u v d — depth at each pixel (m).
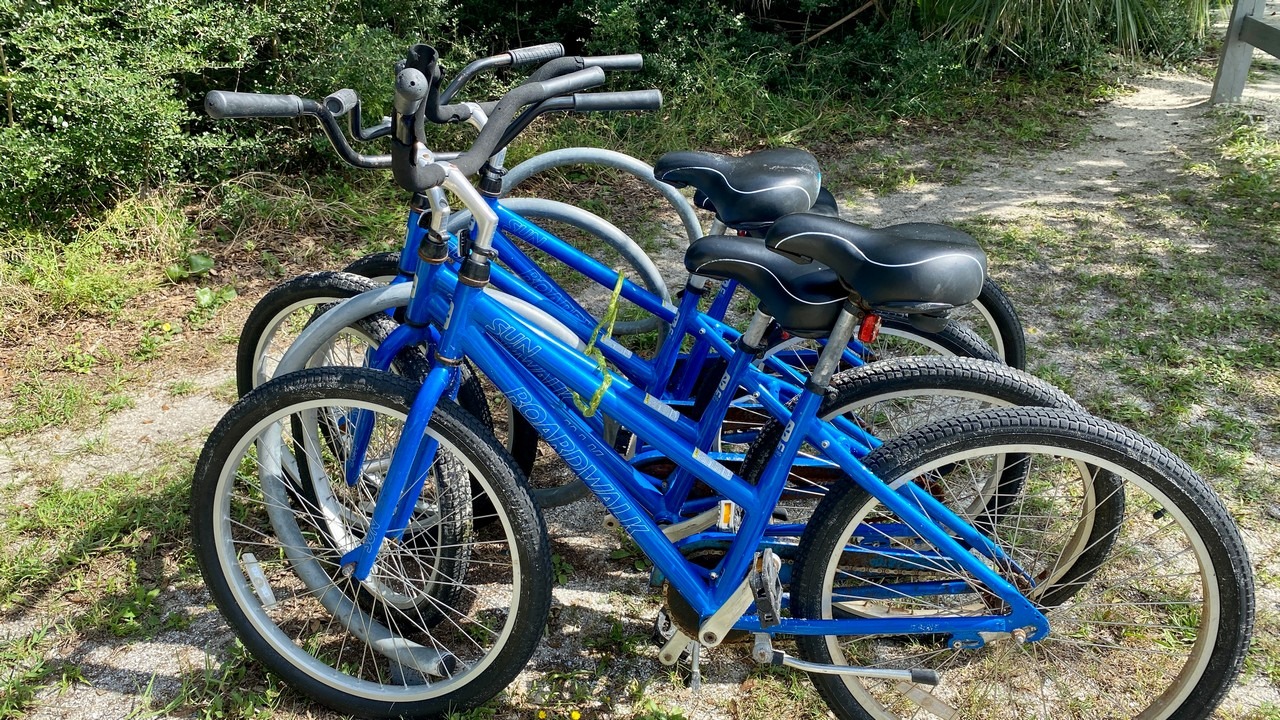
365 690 1.96
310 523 2.33
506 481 1.76
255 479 2.53
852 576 2.02
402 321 1.99
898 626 1.84
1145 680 2.07
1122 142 5.39
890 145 5.43
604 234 2.33
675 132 5.32
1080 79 6.45
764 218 1.94
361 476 2.19
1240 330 3.39
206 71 4.50
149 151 4.02
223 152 4.21
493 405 2.96
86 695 2.03
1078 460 1.69
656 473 2.18
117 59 3.99
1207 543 1.67
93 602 2.26
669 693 2.04
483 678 1.90
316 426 2.27
